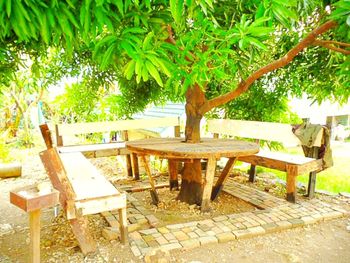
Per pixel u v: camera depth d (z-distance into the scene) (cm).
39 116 1441
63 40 229
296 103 1162
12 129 1397
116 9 201
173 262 282
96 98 801
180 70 250
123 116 806
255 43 205
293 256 295
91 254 290
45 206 229
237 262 286
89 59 627
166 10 219
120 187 528
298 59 556
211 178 403
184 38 240
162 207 434
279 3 195
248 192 486
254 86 630
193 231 336
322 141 464
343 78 444
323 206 422
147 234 328
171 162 511
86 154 551
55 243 325
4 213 463
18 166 708
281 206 418
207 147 396
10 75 342
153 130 934
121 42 189
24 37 182
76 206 270
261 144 672
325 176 799
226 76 268
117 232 324
